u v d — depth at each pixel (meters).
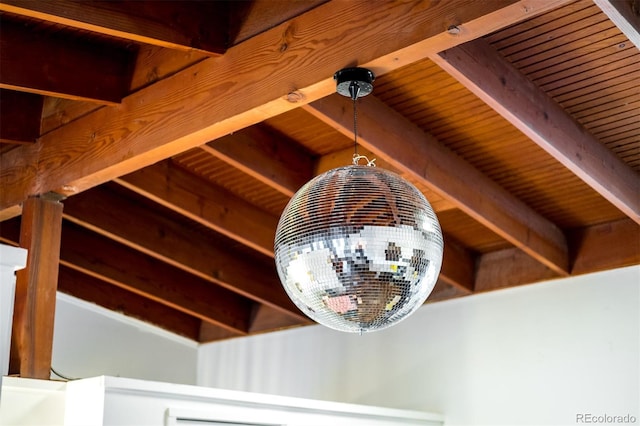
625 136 4.60
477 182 5.02
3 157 4.93
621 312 5.43
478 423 5.86
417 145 4.60
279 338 7.28
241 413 4.61
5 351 2.07
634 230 5.50
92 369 7.06
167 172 5.31
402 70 4.16
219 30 3.73
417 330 6.40
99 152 4.30
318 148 5.07
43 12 3.23
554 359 5.64
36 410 4.21
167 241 6.18
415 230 2.53
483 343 6.02
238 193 5.69
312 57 3.34
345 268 2.47
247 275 6.72
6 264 2.13
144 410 4.16
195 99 3.83
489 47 3.93
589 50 3.93
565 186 5.16
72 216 5.58
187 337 7.79
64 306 7.05
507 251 6.11
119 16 3.42
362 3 3.23
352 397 6.60
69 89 4.07
